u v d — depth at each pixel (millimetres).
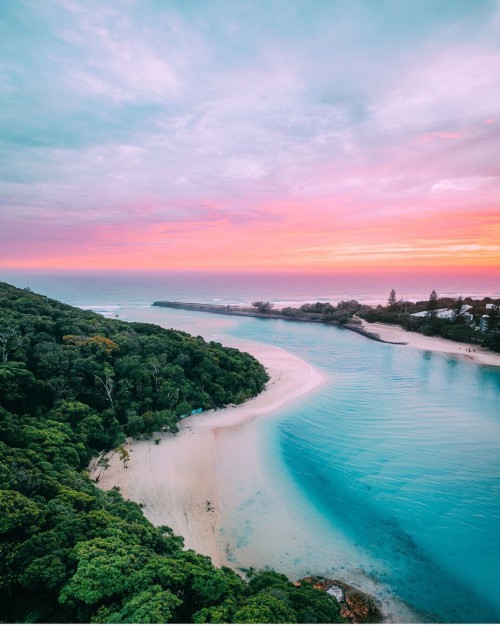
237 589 19016
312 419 52344
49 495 24312
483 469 40188
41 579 16875
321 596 19891
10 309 58750
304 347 103812
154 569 17938
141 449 41000
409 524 31766
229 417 51344
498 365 82938
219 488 35500
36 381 39156
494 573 26953
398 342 107125
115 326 67625
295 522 31453
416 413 55188
